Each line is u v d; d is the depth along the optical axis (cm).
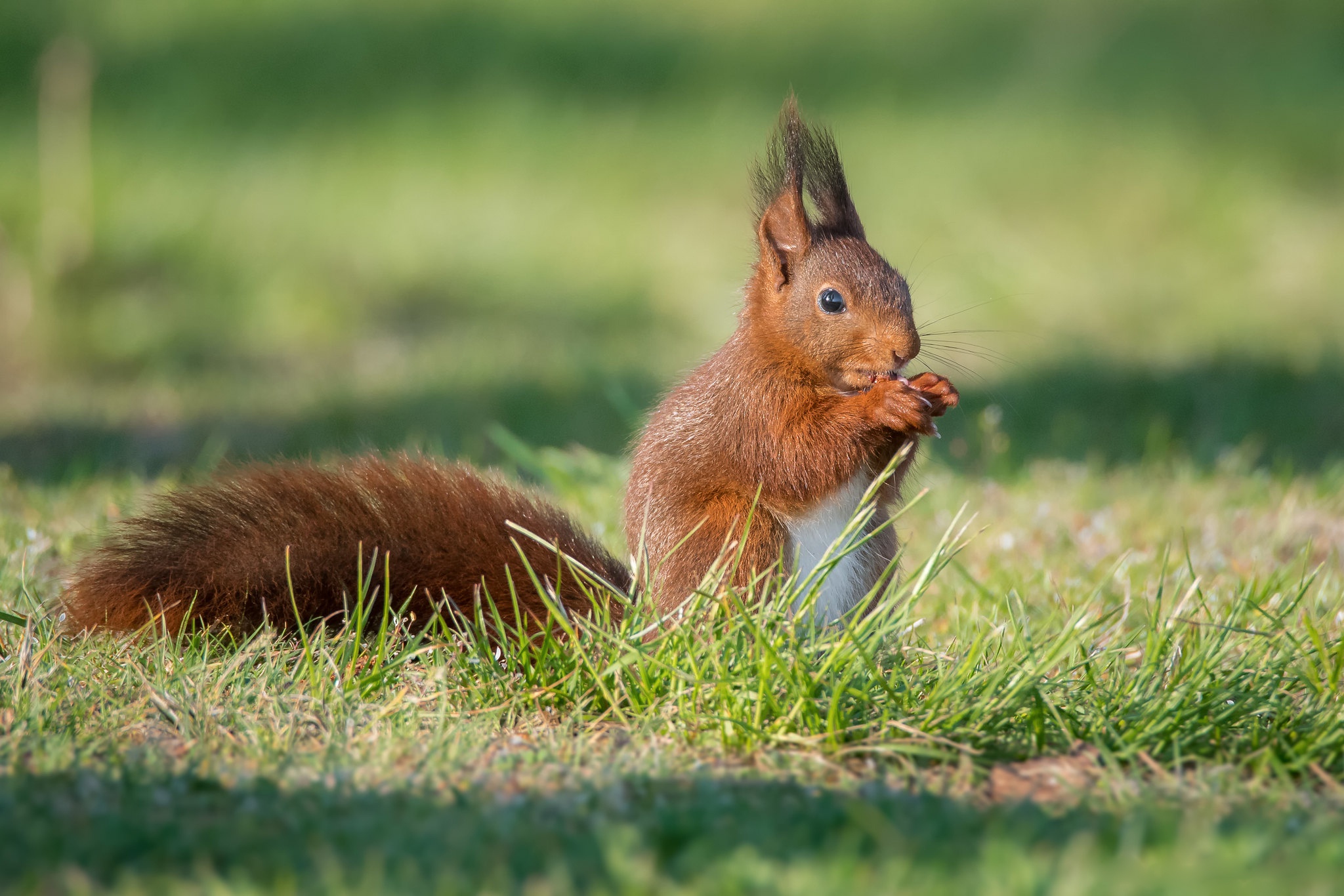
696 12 3578
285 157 2945
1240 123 3050
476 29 3466
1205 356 1962
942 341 2214
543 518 870
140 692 695
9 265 2420
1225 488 1253
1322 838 518
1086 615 843
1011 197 2816
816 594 738
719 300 2502
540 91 3247
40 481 1332
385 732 651
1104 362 1927
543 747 642
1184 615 865
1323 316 2325
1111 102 3142
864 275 858
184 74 3212
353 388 1925
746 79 3334
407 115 3114
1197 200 2778
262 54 3325
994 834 519
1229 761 637
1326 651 748
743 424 858
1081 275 2530
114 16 3422
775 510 855
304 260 2589
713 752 645
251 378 2106
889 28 3497
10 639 784
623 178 2939
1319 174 2892
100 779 574
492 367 2030
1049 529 1111
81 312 2345
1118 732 658
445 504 855
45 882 474
